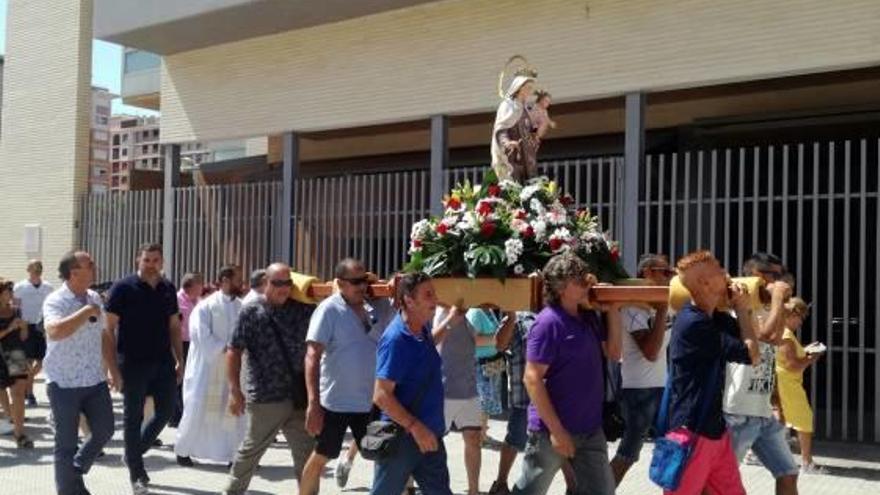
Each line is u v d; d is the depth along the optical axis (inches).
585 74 491.5
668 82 465.4
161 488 329.4
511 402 304.7
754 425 244.5
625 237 470.9
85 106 721.0
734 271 448.1
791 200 415.5
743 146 570.6
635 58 476.4
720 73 451.8
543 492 209.5
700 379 202.5
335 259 572.1
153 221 673.6
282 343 271.1
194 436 363.9
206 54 650.2
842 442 412.5
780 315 215.3
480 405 317.1
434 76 544.7
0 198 756.0
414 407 210.7
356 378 253.6
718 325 203.6
